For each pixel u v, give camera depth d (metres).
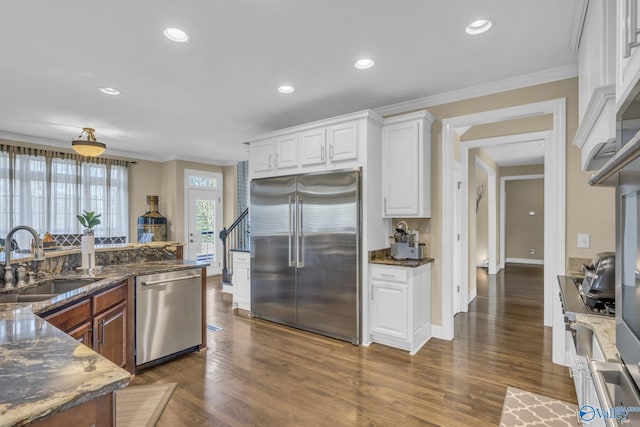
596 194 2.67
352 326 3.31
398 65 2.72
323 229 3.51
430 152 3.47
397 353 3.08
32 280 2.27
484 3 1.94
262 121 4.28
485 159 6.13
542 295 5.27
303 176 3.66
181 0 1.91
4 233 4.68
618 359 1.04
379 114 3.76
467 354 3.05
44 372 0.94
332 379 2.60
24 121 4.24
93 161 5.70
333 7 1.98
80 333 2.04
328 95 3.38
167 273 2.90
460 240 4.34
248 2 1.93
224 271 5.74
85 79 2.99
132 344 2.65
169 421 2.07
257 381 2.57
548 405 2.22
